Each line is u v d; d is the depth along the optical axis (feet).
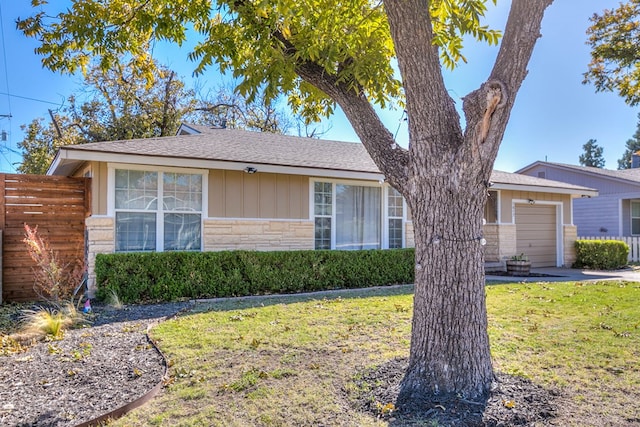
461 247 10.26
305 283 28.94
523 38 9.41
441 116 10.34
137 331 17.15
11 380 11.71
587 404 9.75
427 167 10.39
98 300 23.71
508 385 10.59
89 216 26.43
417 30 10.17
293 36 13.70
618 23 38.24
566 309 20.65
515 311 20.30
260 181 30.45
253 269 27.27
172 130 69.62
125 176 26.40
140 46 18.03
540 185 42.78
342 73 12.15
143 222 26.84
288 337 15.67
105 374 12.13
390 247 35.47
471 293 10.34
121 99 66.59
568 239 46.70
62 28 15.80
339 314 19.79
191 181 28.35
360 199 34.47
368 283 31.22
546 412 9.29
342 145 42.34
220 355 13.65
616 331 16.19
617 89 39.86
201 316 19.56
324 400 10.13
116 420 9.21
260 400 10.16
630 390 10.60
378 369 11.92
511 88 9.52
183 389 10.89
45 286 23.16
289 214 31.37
